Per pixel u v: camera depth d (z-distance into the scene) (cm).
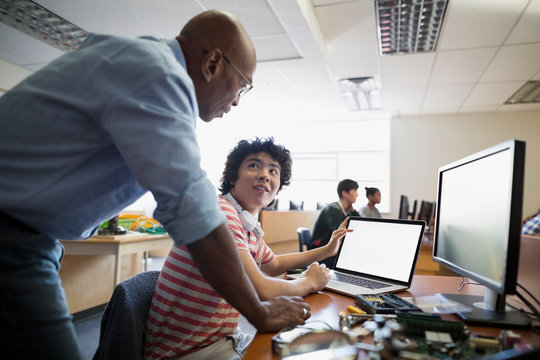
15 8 299
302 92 529
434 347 62
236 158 119
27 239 64
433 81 469
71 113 63
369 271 133
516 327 79
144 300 96
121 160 69
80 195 67
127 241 234
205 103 85
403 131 650
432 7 299
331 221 266
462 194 100
